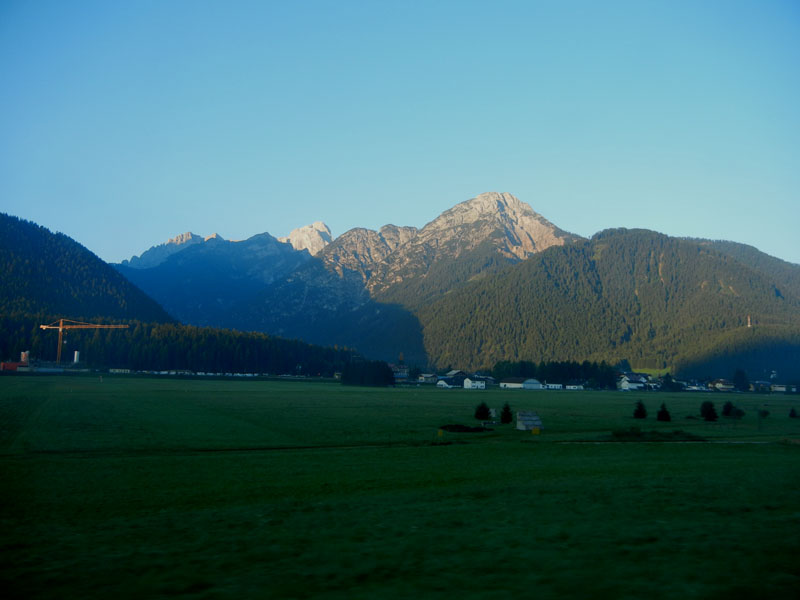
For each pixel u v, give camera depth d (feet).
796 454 175.11
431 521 84.84
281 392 453.58
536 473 134.51
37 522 90.17
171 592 55.98
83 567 64.75
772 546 66.54
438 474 134.21
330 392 482.69
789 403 474.49
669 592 51.78
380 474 134.41
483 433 235.61
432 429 242.17
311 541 75.00
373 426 246.27
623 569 58.95
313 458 161.48
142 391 405.18
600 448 189.16
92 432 204.54
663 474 131.44
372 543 73.20
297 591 55.36
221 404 327.06
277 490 115.55
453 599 51.70
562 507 93.25
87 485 120.67
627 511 89.04
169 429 218.38
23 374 574.15
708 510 88.89
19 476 129.90
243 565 64.75
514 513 89.25
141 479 127.54
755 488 109.19
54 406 282.15
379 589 55.16
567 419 297.12
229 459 157.79
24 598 55.01
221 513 94.68
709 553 64.13
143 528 85.10
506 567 61.16
